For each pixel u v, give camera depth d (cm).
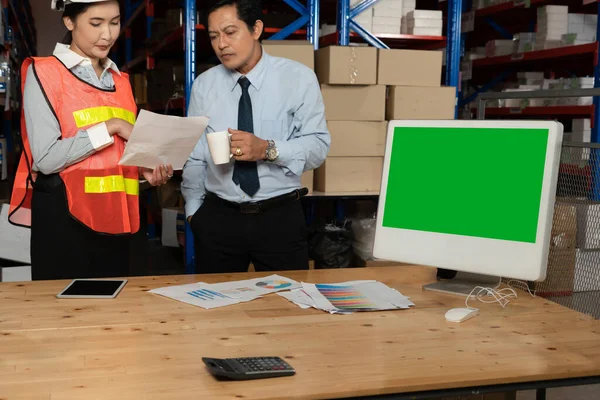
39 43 1037
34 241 221
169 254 545
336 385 120
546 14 539
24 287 186
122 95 228
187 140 211
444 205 184
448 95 405
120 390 116
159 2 630
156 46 558
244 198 245
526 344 145
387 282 201
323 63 390
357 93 393
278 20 442
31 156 217
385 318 162
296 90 251
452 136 184
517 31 680
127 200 230
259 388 118
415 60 398
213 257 255
